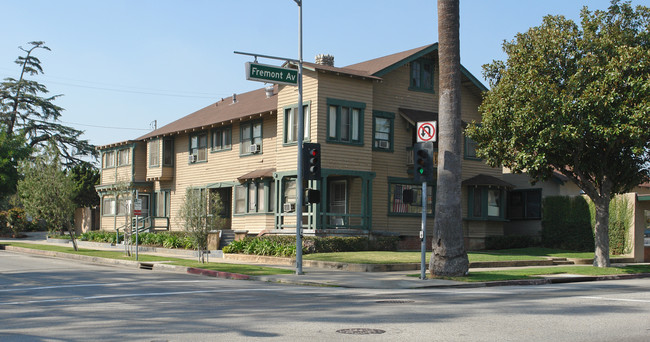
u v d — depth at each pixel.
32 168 34.28
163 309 12.91
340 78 31.64
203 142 40.91
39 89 67.81
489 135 26.59
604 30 24.55
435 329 9.86
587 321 10.66
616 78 22.83
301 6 22.09
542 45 24.75
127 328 10.38
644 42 24.44
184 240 35.41
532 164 24.67
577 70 24.06
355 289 17.95
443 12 20.70
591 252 34.59
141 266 26.77
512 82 25.44
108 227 48.03
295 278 20.45
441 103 20.86
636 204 32.62
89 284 18.59
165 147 43.28
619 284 20.38
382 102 34.19
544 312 11.88
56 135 66.06
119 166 47.16
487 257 28.30
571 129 23.27
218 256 32.41
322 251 29.34
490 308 12.59
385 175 34.06
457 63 20.70
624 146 24.86
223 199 39.69
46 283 18.89
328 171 30.77
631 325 10.23
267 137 35.66
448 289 18.14
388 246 32.62
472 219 36.25
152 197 45.22
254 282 20.08
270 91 38.50
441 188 20.91
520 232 39.19
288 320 10.99
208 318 11.44
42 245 38.66
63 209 33.53
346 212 32.97
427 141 20.34
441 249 20.81
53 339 9.42
